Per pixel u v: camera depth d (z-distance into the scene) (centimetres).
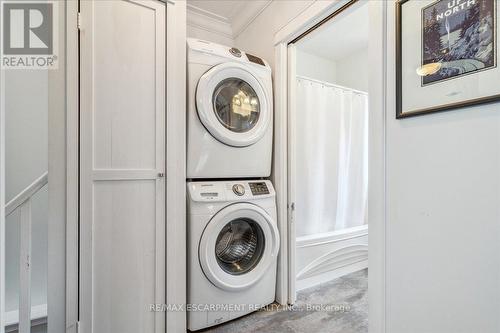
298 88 235
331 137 256
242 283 164
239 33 235
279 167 185
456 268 91
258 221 171
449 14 92
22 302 113
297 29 168
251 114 182
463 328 89
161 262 141
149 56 138
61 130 120
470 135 88
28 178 176
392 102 110
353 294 204
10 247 169
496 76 81
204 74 156
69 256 121
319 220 247
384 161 113
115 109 130
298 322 165
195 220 150
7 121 170
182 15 148
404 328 106
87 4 124
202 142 157
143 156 137
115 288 130
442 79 94
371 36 118
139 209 136
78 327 122
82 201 123
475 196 87
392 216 111
